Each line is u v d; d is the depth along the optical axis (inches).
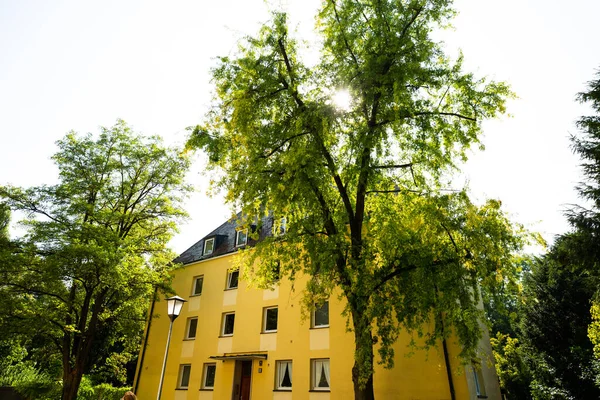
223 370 783.1
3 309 647.8
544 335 901.8
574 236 629.6
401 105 431.5
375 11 468.1
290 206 462.3
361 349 375.6
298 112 459.2
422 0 455.8
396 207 500.1
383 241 424.5
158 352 923.4
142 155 879.7
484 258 399.2
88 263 661.3
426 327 585.3
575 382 808.9
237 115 468.8
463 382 533.6
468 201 417.1
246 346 770.8
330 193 510.0
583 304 882.8
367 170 439.5
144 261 788.0
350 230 474.0
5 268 641.6
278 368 715.4
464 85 456.4
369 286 390.9
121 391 916.0
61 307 728.3
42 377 983.0
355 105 458.6
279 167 443.8
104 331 1088.8
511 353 974.4
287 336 722.2
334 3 490.0
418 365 569.6
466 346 388.2
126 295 801.6
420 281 398.6
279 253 465.1
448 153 486.3
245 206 458.6
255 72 486.3
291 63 514.0
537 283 960.3
